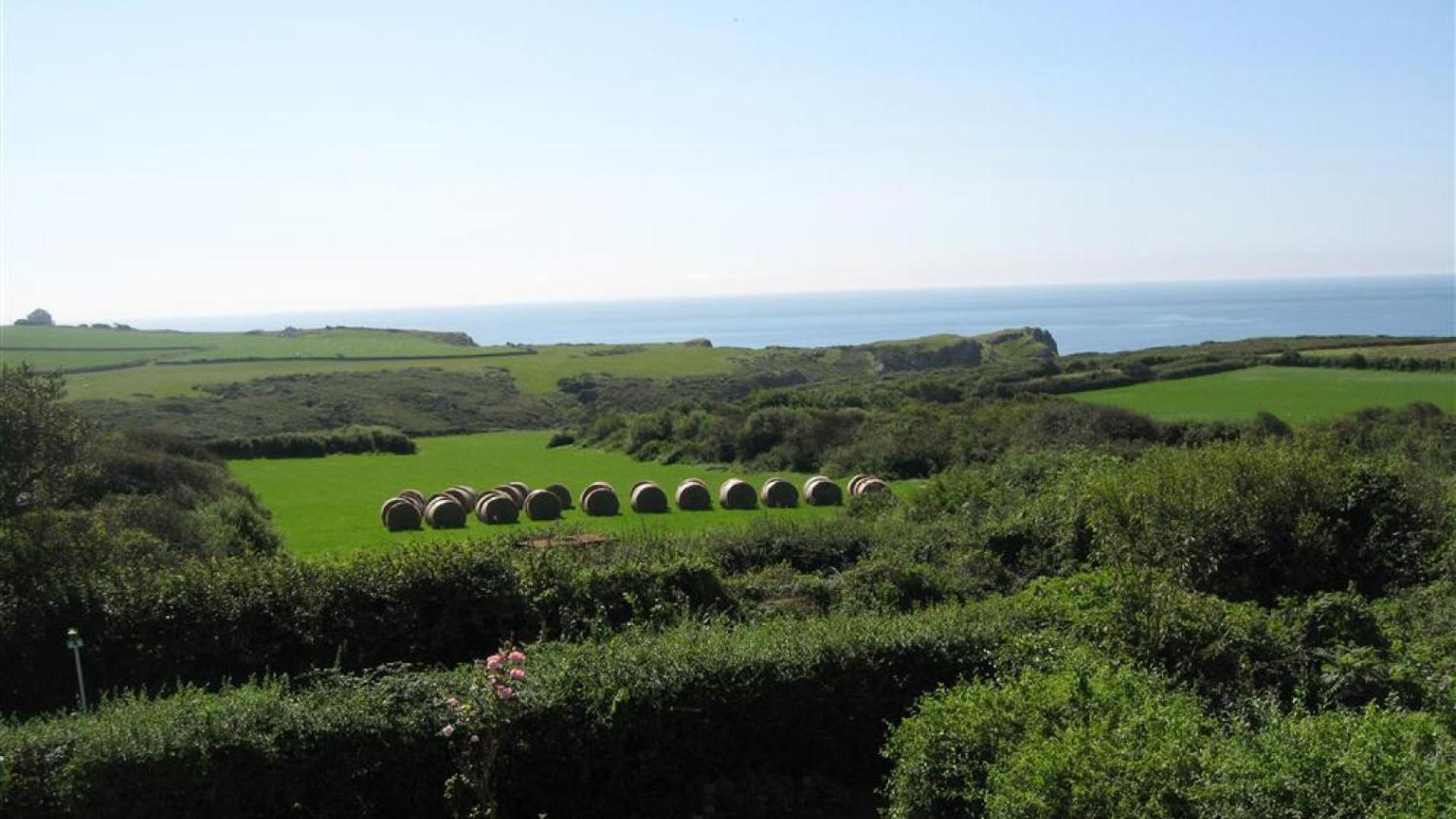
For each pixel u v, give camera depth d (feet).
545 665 35.24
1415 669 36.68
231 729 30.94
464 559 53.36
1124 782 24.11
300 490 136.05
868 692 36.68
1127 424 133.59
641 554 62.34
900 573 62.18
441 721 32.22
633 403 241.35
